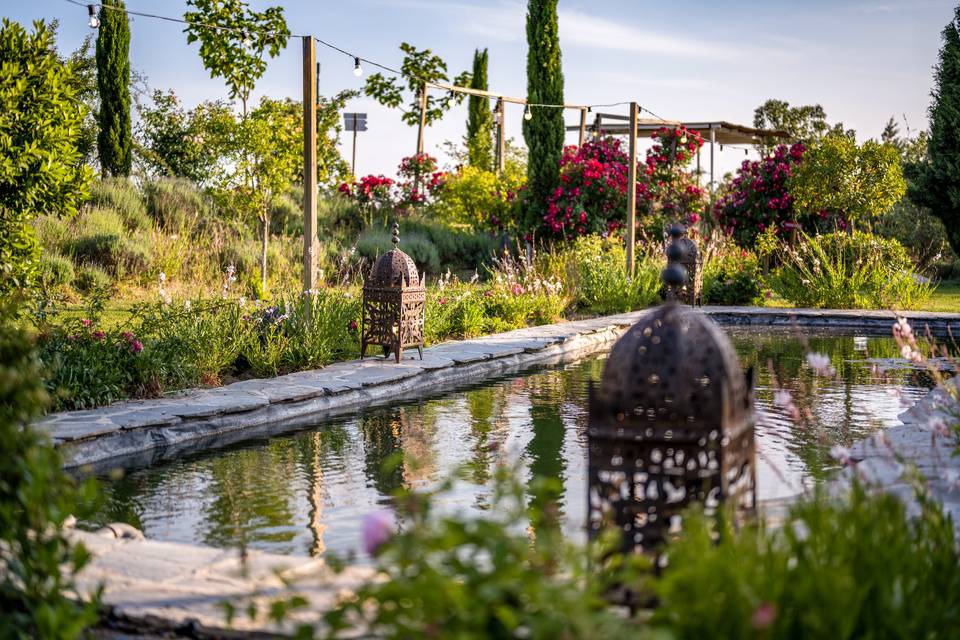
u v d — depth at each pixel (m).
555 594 2.04
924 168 19.91
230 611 2.61
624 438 2.79
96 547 3.89
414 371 8.87
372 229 19.31
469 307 12.27
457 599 2.06
